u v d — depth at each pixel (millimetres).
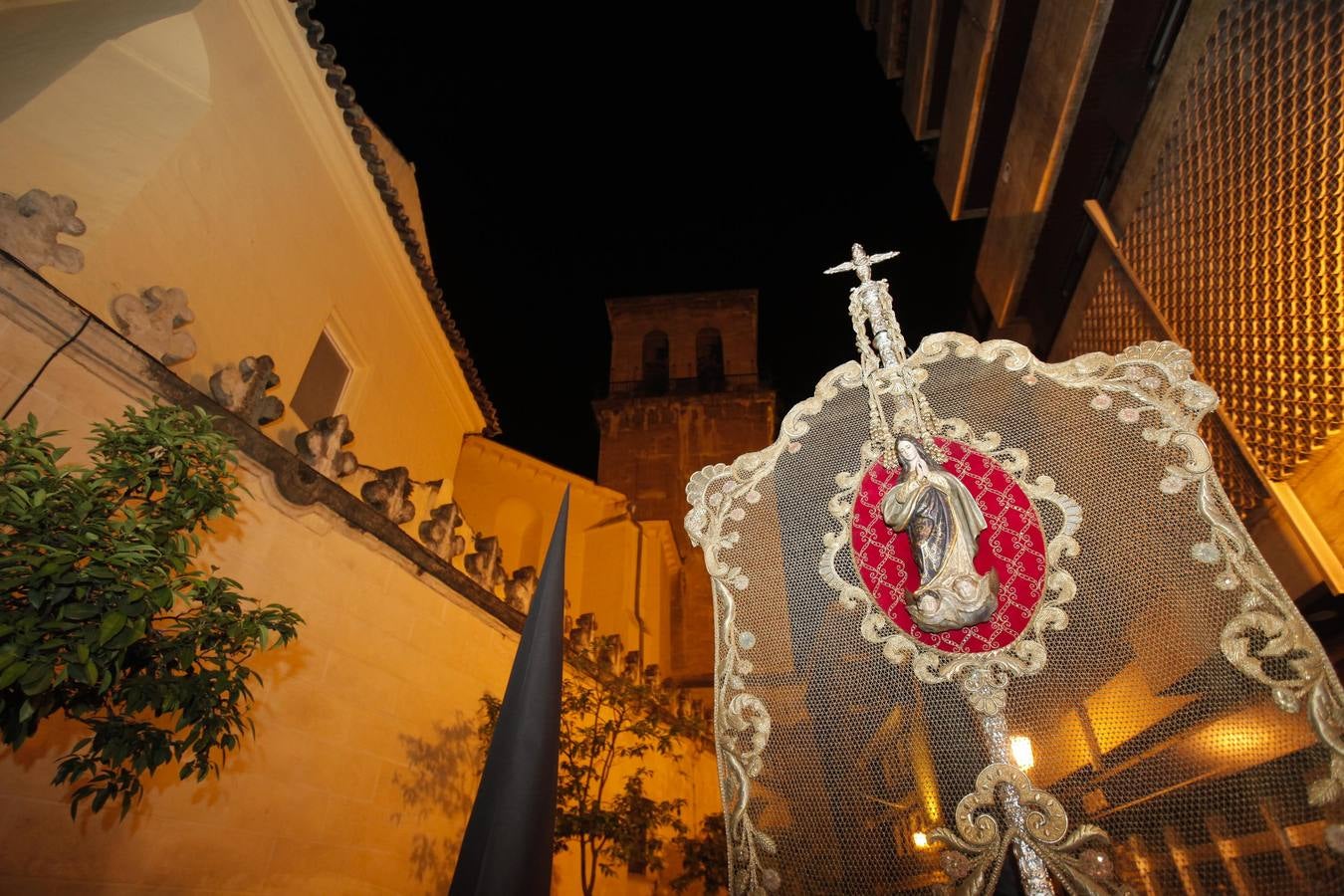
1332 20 4359
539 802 2764
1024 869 2639
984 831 2730
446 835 7801
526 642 3086
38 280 4508
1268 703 2564
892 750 3025
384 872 6848
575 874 10555
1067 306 9133
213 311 6965
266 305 8008
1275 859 2371
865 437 3760
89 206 5562
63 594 2670
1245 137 5383
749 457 3953
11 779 4074
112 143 6035
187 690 3158
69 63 6164
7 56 6234
